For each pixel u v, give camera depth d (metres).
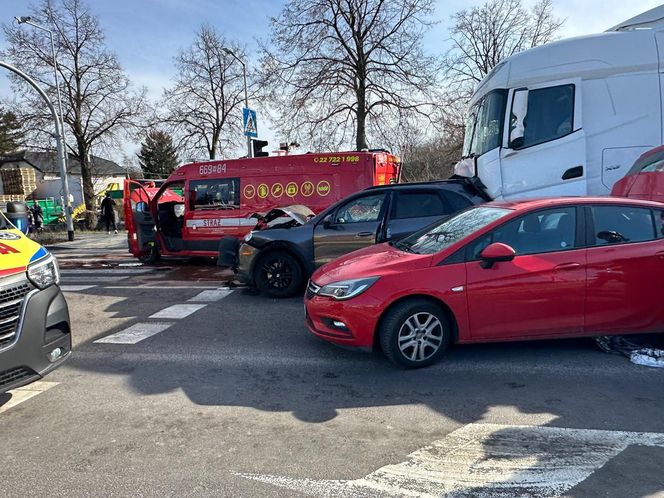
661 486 2.65
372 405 3.74
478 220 4.76
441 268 4.33
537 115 7.22
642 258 4.32
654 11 7.49
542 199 4.73
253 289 8.00
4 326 3.36
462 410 3.61
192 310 6.99
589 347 4.79
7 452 3.20
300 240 7.34
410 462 2.95
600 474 2.77
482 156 7.64
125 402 3.94
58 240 19.44
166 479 2.83
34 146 27.91
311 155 10.34
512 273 4.27
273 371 4.51
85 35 27.42
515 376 4.18
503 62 7.59
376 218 7.27
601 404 3.62
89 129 28.70
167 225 11.87
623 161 7.15
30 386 4.34
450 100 21.42
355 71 20.39
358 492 2.67
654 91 7.07
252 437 3.30
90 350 5.34
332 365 4.61
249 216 10.59
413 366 4.39
